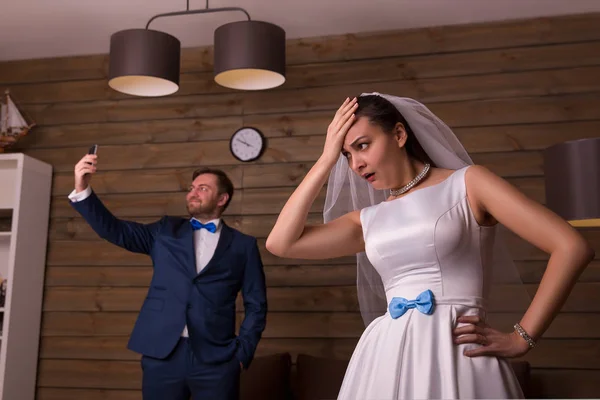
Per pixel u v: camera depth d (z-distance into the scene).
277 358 3.60
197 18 3.98
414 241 1.42
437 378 1.28
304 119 4.13
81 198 3.20
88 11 3.90
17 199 4.04
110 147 4.36
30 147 4.47
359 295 2.00
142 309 3.21
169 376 3.04
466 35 4.02
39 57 4.58
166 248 3.30
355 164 1.55
